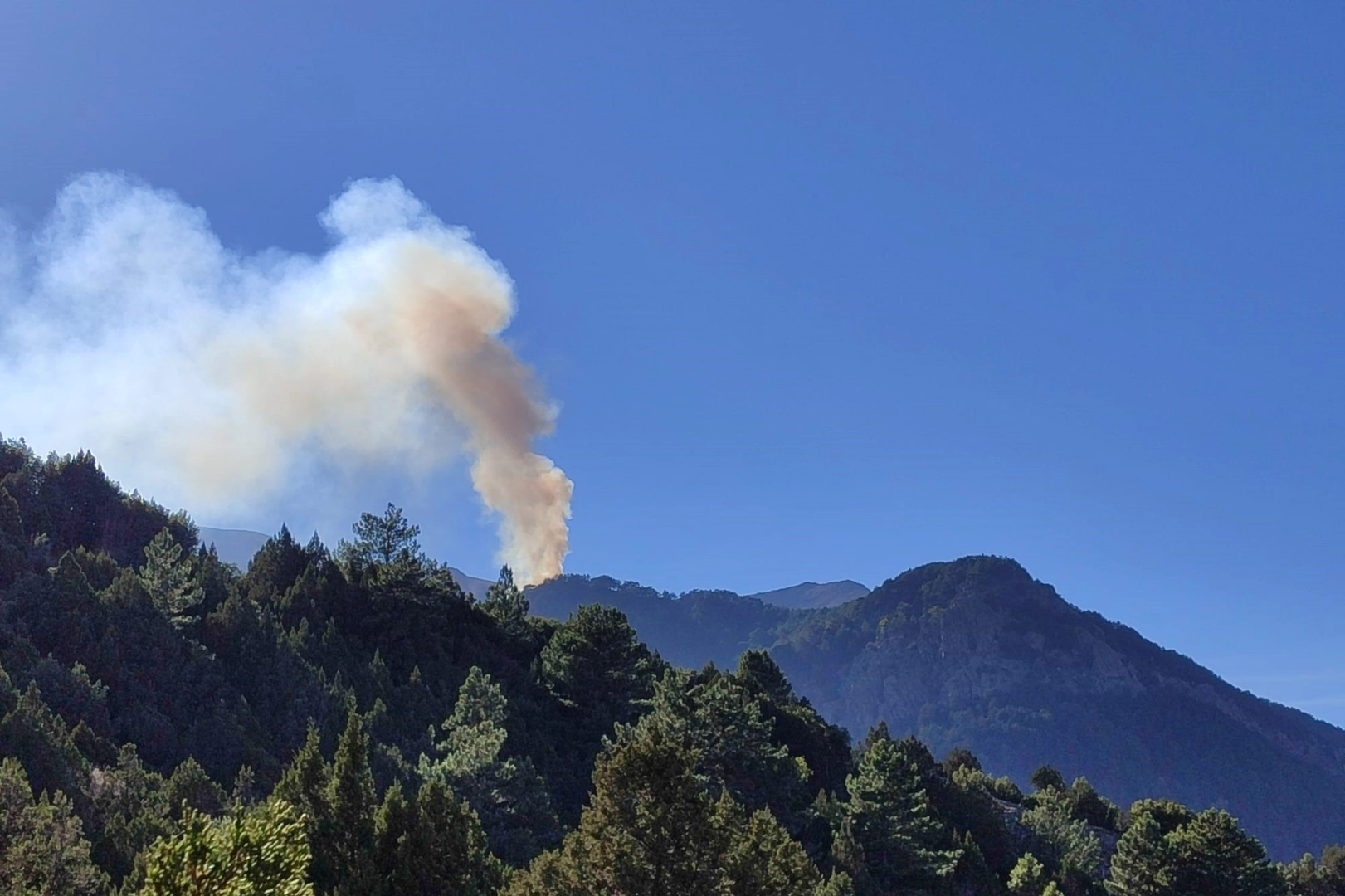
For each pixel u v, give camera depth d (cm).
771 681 13550
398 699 10231
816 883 6238
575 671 11931
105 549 12862
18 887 4559
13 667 7388
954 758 14825
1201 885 9906
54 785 5809
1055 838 11669
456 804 6028
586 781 10312
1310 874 12512
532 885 5128
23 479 12562
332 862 5612
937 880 9475
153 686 8238
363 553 14300
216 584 11144
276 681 9075
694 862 4947
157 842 2653
